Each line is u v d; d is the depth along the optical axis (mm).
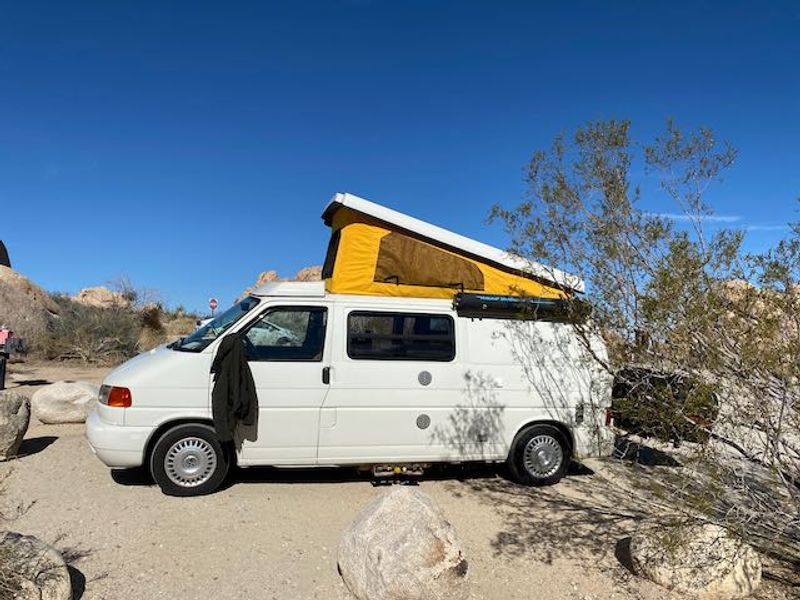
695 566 4430
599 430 6785
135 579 4375
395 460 6430
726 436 4250
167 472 5969
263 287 6715
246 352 6117
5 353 12086
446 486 6824
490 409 6672
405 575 3855
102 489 6164
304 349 6297
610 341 4906
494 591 4477
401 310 6555
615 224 4871
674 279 4219
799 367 3934
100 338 17953
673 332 4254
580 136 5230
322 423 6223
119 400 5875
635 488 6598
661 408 4496
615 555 5121
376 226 6789
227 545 4988
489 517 5918
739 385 4117
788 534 4785
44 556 3914
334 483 6672
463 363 6621
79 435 8359
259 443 6102
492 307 6699
